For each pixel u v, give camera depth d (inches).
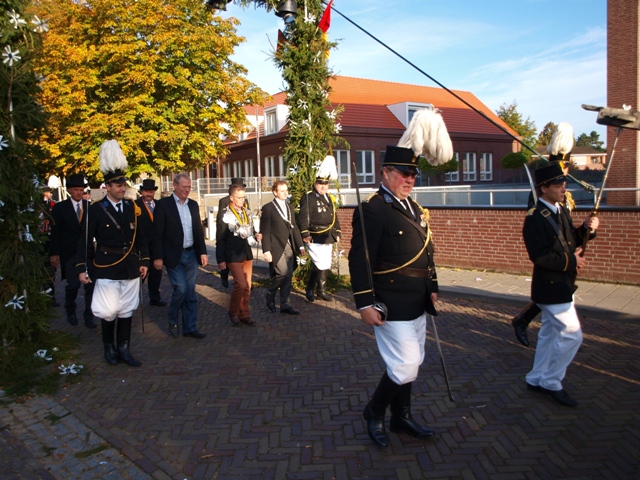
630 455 139.6
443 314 285.7
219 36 939.3
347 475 134.8
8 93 221.1
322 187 311.7
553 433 152.5
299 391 188.4
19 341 226.7
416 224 142.1
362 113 1301.7
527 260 370.6
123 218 216.7
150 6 860.6
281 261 293.4
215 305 332.2
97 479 138.1
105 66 863.7
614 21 591.2
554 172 168.6
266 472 137.3
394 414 153.3
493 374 197.5
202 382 199.9
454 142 1422.2
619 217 323.3
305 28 347.9
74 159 911.7
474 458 140.8
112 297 213.2
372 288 136.1
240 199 270.8
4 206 220.4
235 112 1003.9
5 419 175.5
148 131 876.6
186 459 145.0
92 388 197.9
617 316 261.7
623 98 592.4
